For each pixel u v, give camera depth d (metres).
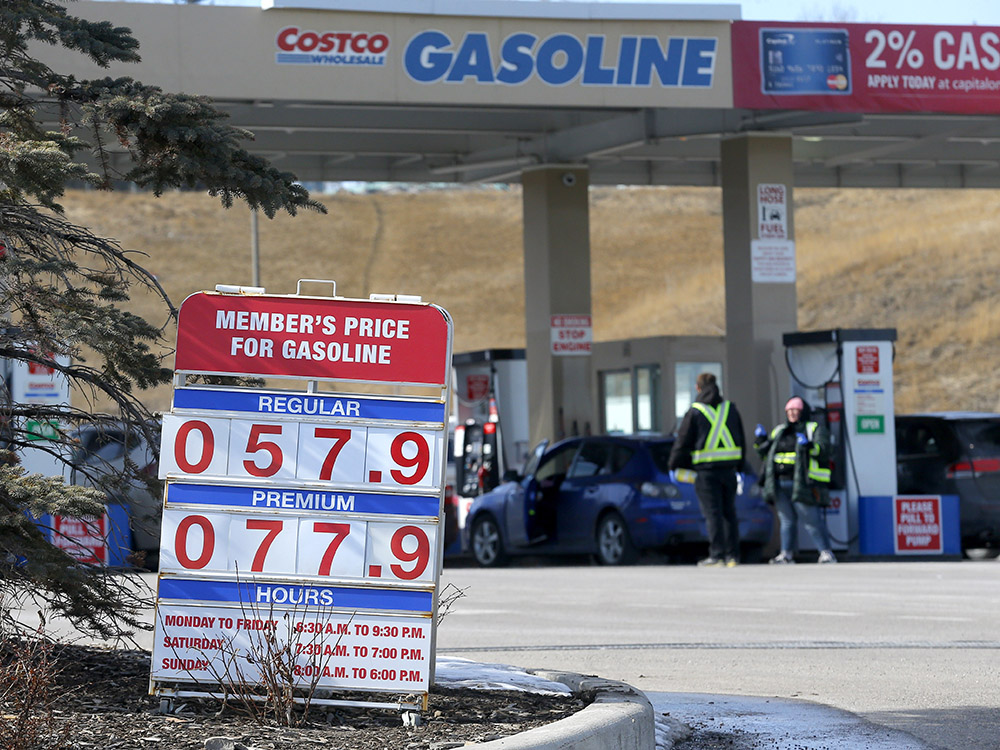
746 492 26.86
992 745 9.51
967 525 28.17
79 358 9.66
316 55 28.52
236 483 8.54
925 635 15.20
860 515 28.27
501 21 29.39
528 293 38.34
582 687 9.70
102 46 10.05
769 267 33.25
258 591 8.47
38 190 9.27
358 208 165.62
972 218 93.25
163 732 7.89
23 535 8.70
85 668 10.18
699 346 39.00
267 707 8.34
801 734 9.95
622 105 29.91
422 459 8.55
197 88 27.84
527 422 34.72
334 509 8.52
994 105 31.36
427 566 8.48
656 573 23.95
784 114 32.53
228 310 8.73
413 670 8.40
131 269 10.09
